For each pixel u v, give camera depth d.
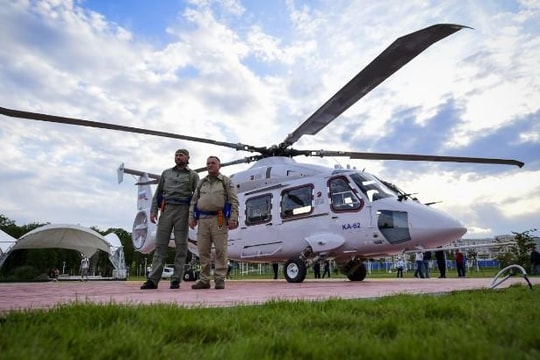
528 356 1.49
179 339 2.02
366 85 7.12
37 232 23.14
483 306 3.04
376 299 3.64
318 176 9.50
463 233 8.21
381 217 8.38
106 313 2.39
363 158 10.16
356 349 1.69
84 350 1.68
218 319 2.40
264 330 2.17
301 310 2.89
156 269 6.28
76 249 29.53
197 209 6.43
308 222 9.30
